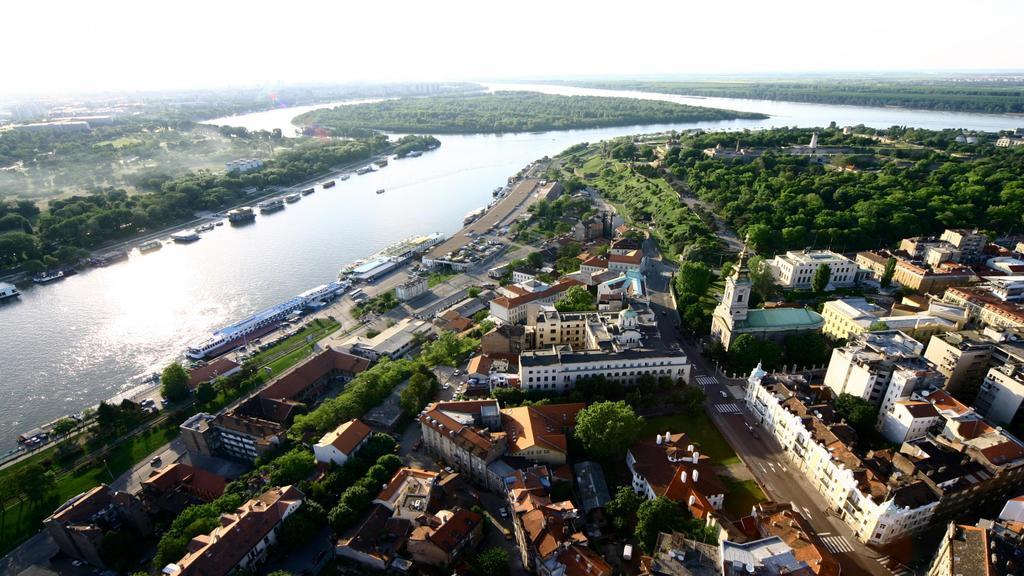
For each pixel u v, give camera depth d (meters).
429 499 185.25
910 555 173.00
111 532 184.25
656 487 188.00
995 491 188.12
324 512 187.12
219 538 165.75
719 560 149.75
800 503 194.62
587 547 163.38
